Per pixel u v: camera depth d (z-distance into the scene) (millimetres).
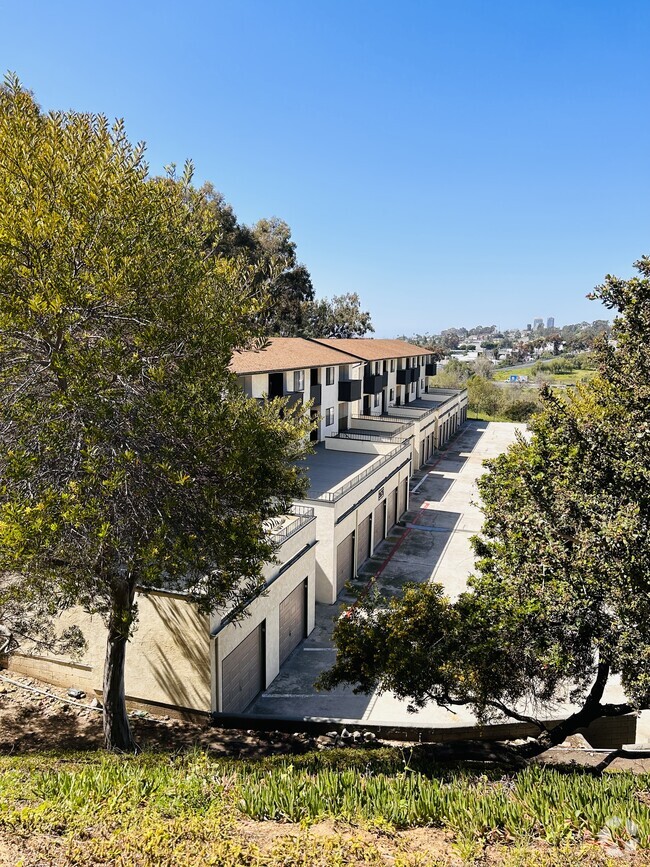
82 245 9016
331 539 21984
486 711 12172
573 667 9859
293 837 5555
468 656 10375
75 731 13125
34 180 8609
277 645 17453
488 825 6000
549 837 5730
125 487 8953
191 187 11336
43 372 9570
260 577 10805
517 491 9867
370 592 22938
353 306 76125
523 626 9273
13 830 5488
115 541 8469
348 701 16203
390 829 5941
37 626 13211
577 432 8594
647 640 7617
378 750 11781
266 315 14297
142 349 9648
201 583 11117
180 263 9898
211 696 13875
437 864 5184
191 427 9547
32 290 8586
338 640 12086
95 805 6105
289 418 13359
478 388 82188
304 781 6922
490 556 11234
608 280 8820
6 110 9570
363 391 44531
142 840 5332
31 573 9297
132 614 10562
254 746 13062
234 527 9969
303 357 33125
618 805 6234
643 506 7805
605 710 10172
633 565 7492
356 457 30938
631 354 8758
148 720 14156
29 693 14773
